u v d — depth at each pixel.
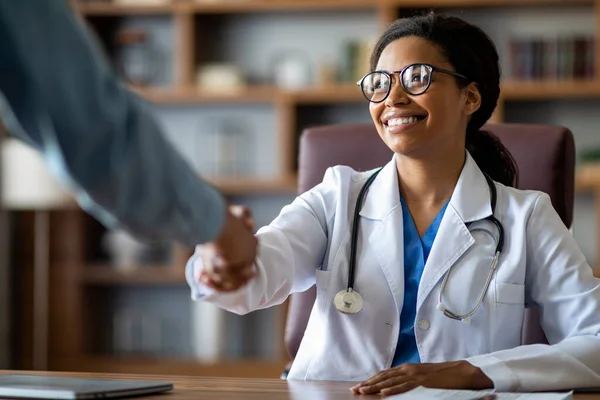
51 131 0.78
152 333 5.20
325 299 1.73
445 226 1.70
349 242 1.75
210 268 1.12
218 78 5.02
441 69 1.74
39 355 5.13
